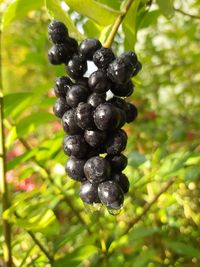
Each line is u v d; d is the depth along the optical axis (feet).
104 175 0.29
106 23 0.34
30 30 0.89
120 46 0.57
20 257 0.51
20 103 0.47
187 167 0.50
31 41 0.78
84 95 0.30
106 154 0.31
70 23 0.36
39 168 0.56
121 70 0.29
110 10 0.33
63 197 0.53
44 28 0.89
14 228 0.57
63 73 0.41
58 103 0.32
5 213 0.41
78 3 0.33
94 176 0.29
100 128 0.29
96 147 0.30
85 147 0.30
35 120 0.47
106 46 0.31
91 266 0.50
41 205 0.50
